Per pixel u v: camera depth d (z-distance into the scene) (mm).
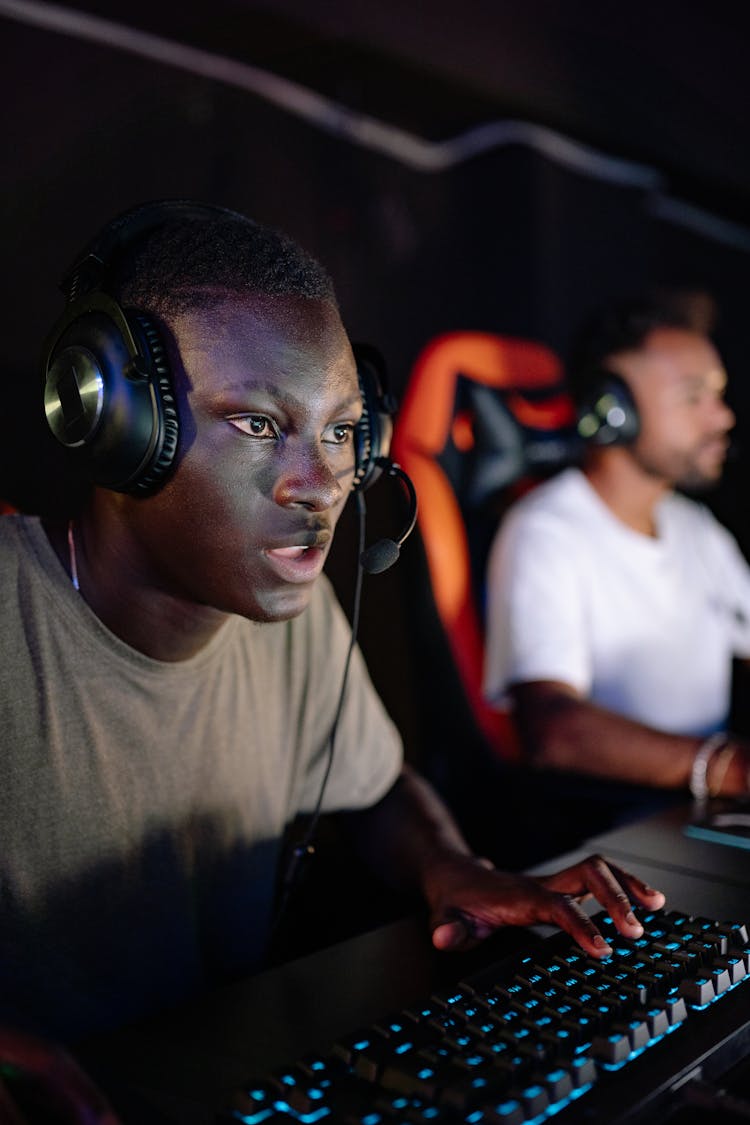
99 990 799
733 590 1971
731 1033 584
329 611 1011
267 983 705
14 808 755
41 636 771
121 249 715
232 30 1917
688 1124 516
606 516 1809
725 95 2840
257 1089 511
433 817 1007
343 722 1003
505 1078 505
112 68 1792
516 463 1861
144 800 817
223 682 867
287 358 651
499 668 1670
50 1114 500
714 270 2982
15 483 1489
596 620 1758
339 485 679
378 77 2170
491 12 2264
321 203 2115
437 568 1738
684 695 1811
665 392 1729
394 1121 478
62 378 671
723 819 1108
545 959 659
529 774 1540
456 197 2348
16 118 1678
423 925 825
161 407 649
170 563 703
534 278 2434
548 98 2404
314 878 1116
